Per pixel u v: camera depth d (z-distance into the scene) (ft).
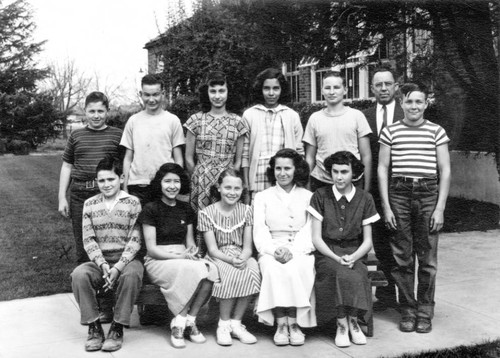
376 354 11.41
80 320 13.02
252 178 14.44
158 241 13.05
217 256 12.93
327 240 13.10
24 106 77.61
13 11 82.12
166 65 32.04
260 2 25.64
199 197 14.29
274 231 13.30
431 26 25.35
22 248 22.07
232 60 29.55
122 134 14.79
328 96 13.85
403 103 13.08
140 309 13.43
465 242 22.16
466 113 26.89
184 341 12.17
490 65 25.61
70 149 14.82
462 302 14.73
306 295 12.10
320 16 25.26
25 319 13.79
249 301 12.53
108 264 12.68
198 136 14.37
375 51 27.50
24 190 38.68
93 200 13.14
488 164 29.48
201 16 31.48
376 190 14.48
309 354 11.49
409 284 13.14
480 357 11.17
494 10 24.27
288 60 27.76
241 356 11.41
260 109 14.48
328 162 13.05
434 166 12.88
